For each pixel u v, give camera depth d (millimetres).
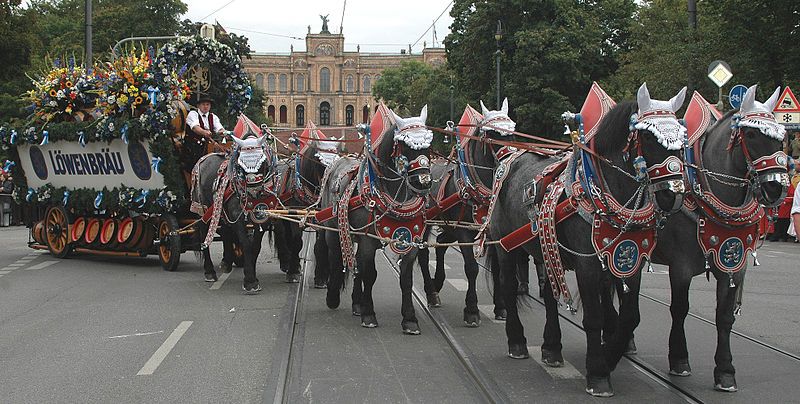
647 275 14211
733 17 22250
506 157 8922
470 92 42281
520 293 9602
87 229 16828
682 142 6023
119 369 7625
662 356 8062
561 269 6781
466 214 9992
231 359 7969
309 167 13148
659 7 32438
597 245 6461
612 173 6496
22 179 18391
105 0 64500
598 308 6656
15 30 33281
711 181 6789
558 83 36875
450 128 10023
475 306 9695
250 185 11930
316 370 7598
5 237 24125
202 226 13914
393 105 87750
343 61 124500
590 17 37125
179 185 14602
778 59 22516
